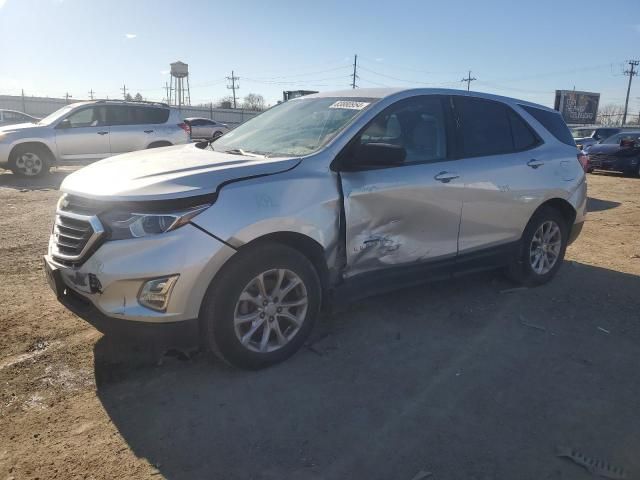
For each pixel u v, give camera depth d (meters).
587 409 3.22
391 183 3.94
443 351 3.92
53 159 12.90
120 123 13.63
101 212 3.19
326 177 3.66
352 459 2.72
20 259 5.82
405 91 4.32
